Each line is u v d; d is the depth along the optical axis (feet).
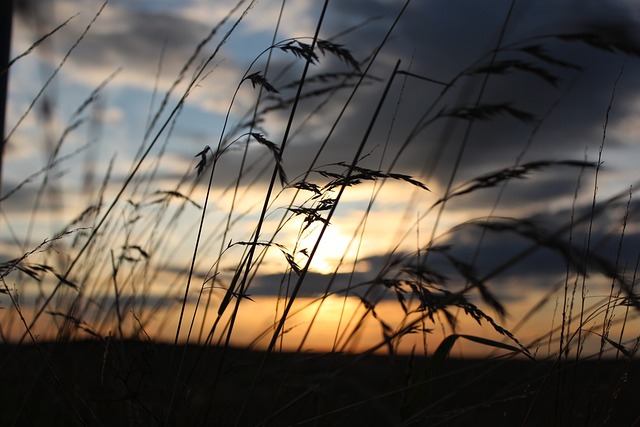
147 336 2.02
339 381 1.89
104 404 2.21
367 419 2.18
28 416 2.47
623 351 2.01
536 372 2.20
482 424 2.13
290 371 1.97
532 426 2.14
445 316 1.92
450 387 2.33
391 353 2.01
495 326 1.82
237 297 2.05
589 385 2.15
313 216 2.08
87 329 2.22
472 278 1.67
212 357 2.08
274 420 2.00
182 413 2.02
